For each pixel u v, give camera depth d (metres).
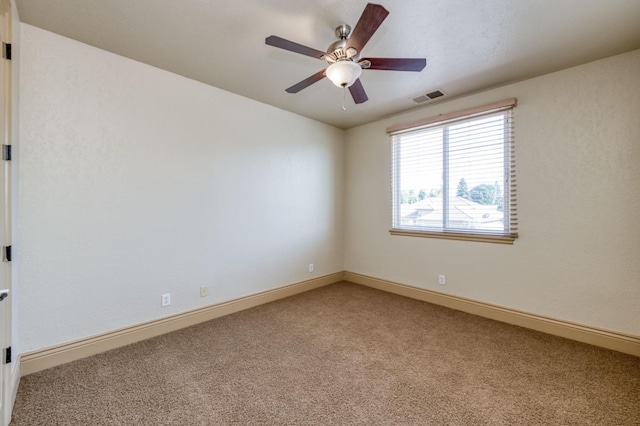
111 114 2.31
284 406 1.67
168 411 1.63
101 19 1.90
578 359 2.18
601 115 2.38
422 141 3.58
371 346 2.40
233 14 1.86
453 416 1.59
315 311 3.19
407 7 1.77
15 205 1.75
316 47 2.23
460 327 2.77
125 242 2.40
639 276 2.24
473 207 3.14
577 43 2.16
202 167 2.87
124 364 2.10
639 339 2.22
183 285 2.76
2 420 1.46
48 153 2.03
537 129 2.69
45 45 2.01
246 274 3.27
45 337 2.04
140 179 2.47
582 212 2.48
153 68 2.53
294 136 3.74
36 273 2.00
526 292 2.78
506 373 2.00
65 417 1.57
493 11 1.82
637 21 1.90
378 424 1.54
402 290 3.76
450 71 2.58
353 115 3.80
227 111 3.05
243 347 2.37
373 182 4.10
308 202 3.95
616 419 1.57
